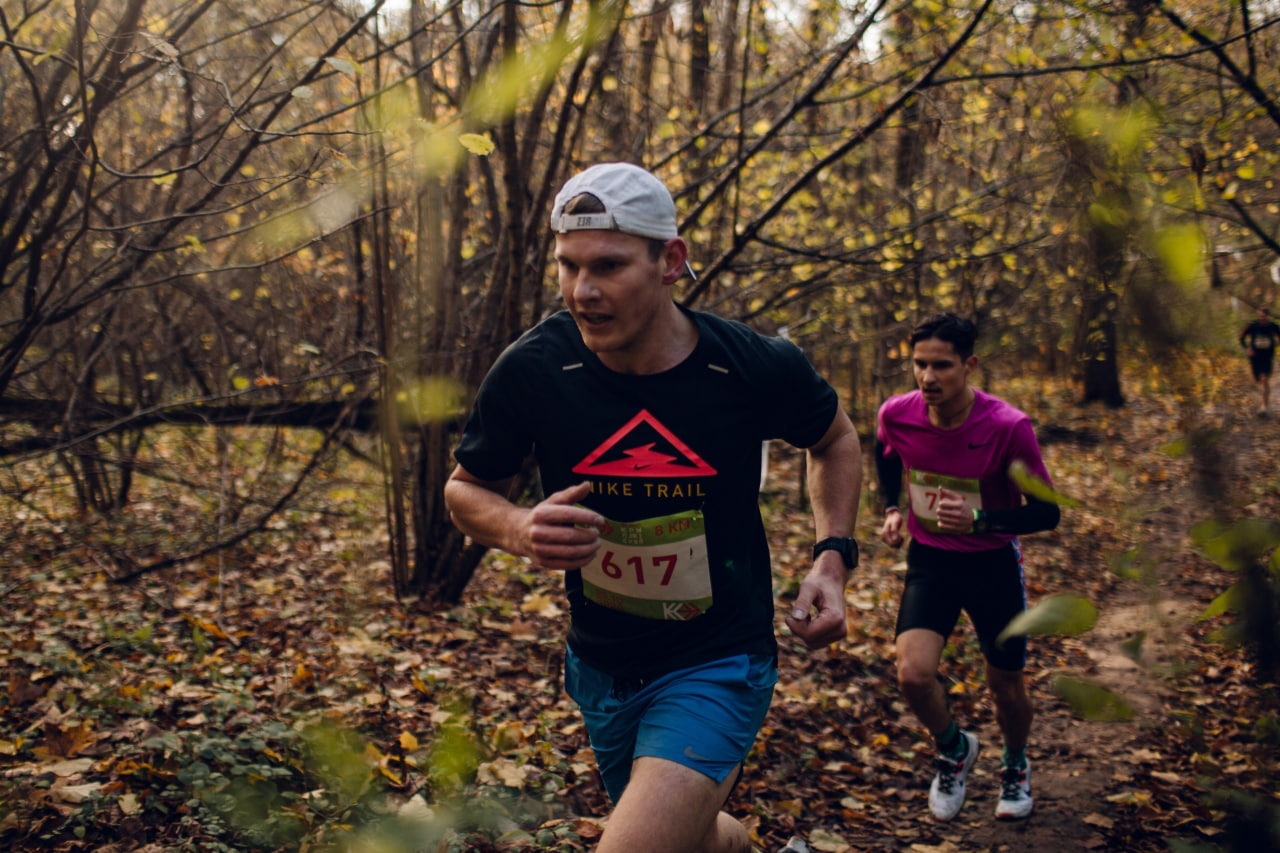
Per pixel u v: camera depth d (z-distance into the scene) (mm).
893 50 6004
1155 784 4223
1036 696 5484
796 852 3250
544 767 3777
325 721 1319
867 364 11492
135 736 3568
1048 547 9250
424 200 6086
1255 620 951
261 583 6801
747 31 5941
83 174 5836
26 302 4652
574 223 1983
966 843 3746
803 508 11383
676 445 2131
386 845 1077
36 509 7309
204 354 8617
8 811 2814
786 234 8805
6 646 4906
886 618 7027
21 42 4484
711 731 2084
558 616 6316
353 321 8227
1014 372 18188
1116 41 4312
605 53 5727
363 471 8922
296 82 4457
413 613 6102
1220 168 4129
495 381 2236
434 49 6309
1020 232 7664
